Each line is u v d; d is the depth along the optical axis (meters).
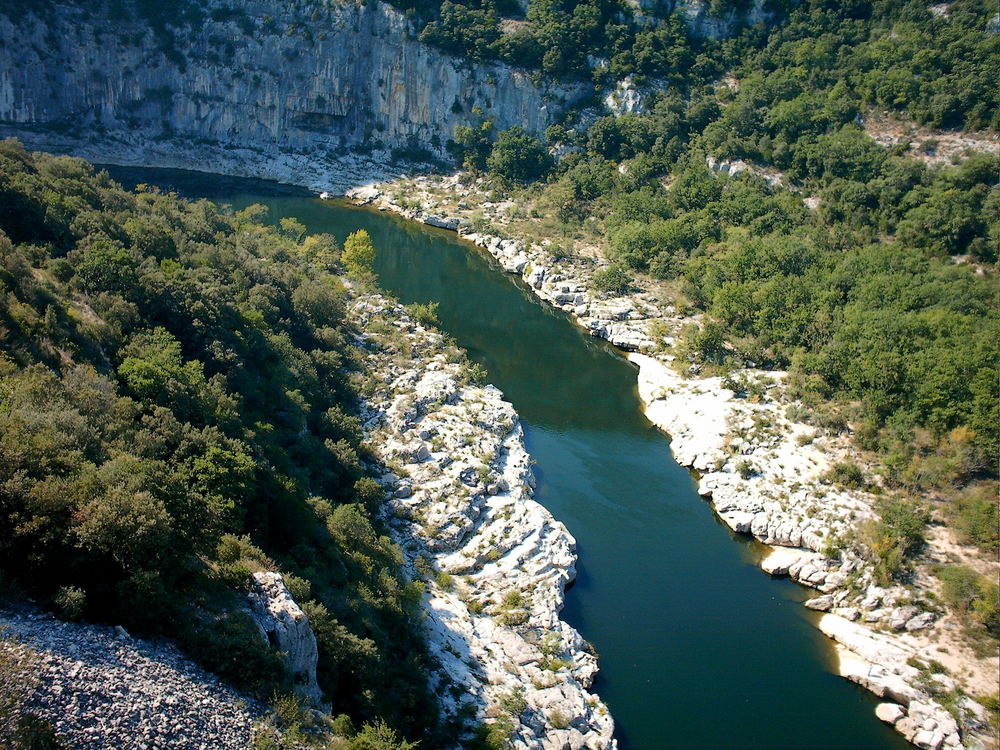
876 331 98.25
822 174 141.75
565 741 54.06
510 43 184.88
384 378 96.19
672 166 160.88
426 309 118.31
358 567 58.78
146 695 35.12
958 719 59.78
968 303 103.00
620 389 110.62
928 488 81.94
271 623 42.59
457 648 58.91
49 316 59.38
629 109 176.50
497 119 188.62
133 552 39.53
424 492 76.62
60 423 46.44
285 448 70.12
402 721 47.97
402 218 174.38
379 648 51.69
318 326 100.00
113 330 66.31
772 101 157.50
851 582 72.31
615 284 132.88
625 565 75.25
